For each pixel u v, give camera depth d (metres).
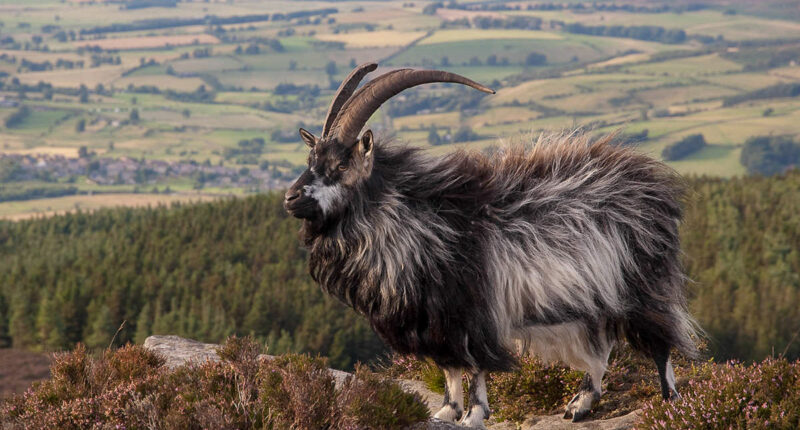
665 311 6.48
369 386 5.30
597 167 6.58
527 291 6.05
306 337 74.56
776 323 63.59
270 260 106.38
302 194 5.86
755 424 5.18
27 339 80.50
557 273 6.01
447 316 5.86
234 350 5.86
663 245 6.53
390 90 5.86
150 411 5.18
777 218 92.62
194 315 83.25
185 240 120.19
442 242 5.87
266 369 5.67
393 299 5.89
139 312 89.88
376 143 6.14
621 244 6.29
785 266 76.06
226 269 102.19
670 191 6.68
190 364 6.11
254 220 125.25
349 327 76.88
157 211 178.25
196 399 5.25
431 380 8.11
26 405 5.69
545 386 7.41
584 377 6.95
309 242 6.26
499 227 6.11
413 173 6.05
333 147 5.96
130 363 6.22
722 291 66.75
